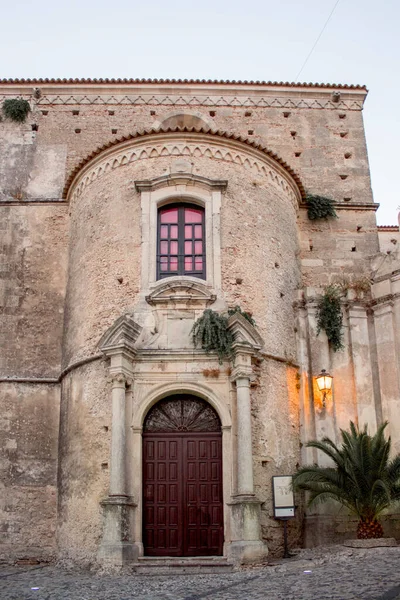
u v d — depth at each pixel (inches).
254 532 602.9
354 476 622.2
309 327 773.9
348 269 872.3
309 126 954.1
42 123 928.3
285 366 730.8
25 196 884.0
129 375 665.0
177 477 660.7
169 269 725.3
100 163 783.7
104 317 707.4
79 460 676.1
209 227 727.7
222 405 663.8
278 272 764.0
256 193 769.6
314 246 877.2
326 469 641.6
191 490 656.4
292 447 704.4
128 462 643.5
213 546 637.9
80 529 653.9
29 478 753.6
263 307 724.7
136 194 746.8
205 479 659.4
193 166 753.6
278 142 940.6
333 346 773.9
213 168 756.6
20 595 467.5
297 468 703.1
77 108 940.0
